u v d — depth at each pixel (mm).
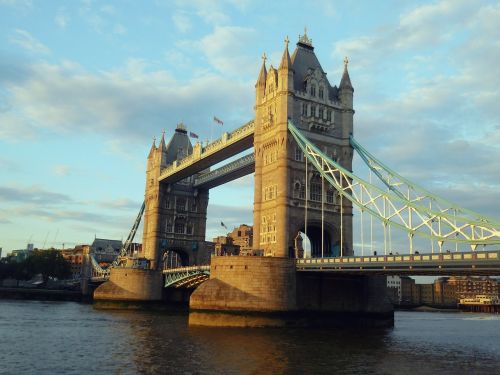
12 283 185875
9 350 46094
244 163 100375
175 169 115125
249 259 66875
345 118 83312
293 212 75750
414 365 41250
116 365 39031
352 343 52906
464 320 128875
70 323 73125
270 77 83375
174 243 125000
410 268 51781
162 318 84875
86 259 162875
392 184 67438
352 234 80188
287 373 36469
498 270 46438
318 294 69625
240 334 58125
